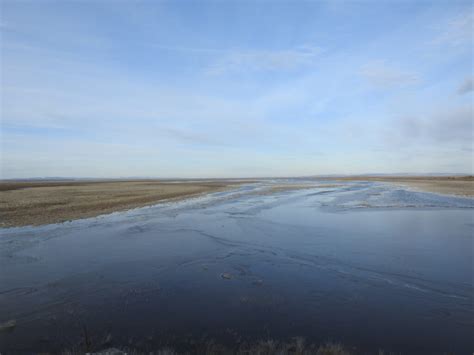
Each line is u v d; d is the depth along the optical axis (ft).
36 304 22.97
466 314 21.53
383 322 20.31
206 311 21.81
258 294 24.99
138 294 24.94
